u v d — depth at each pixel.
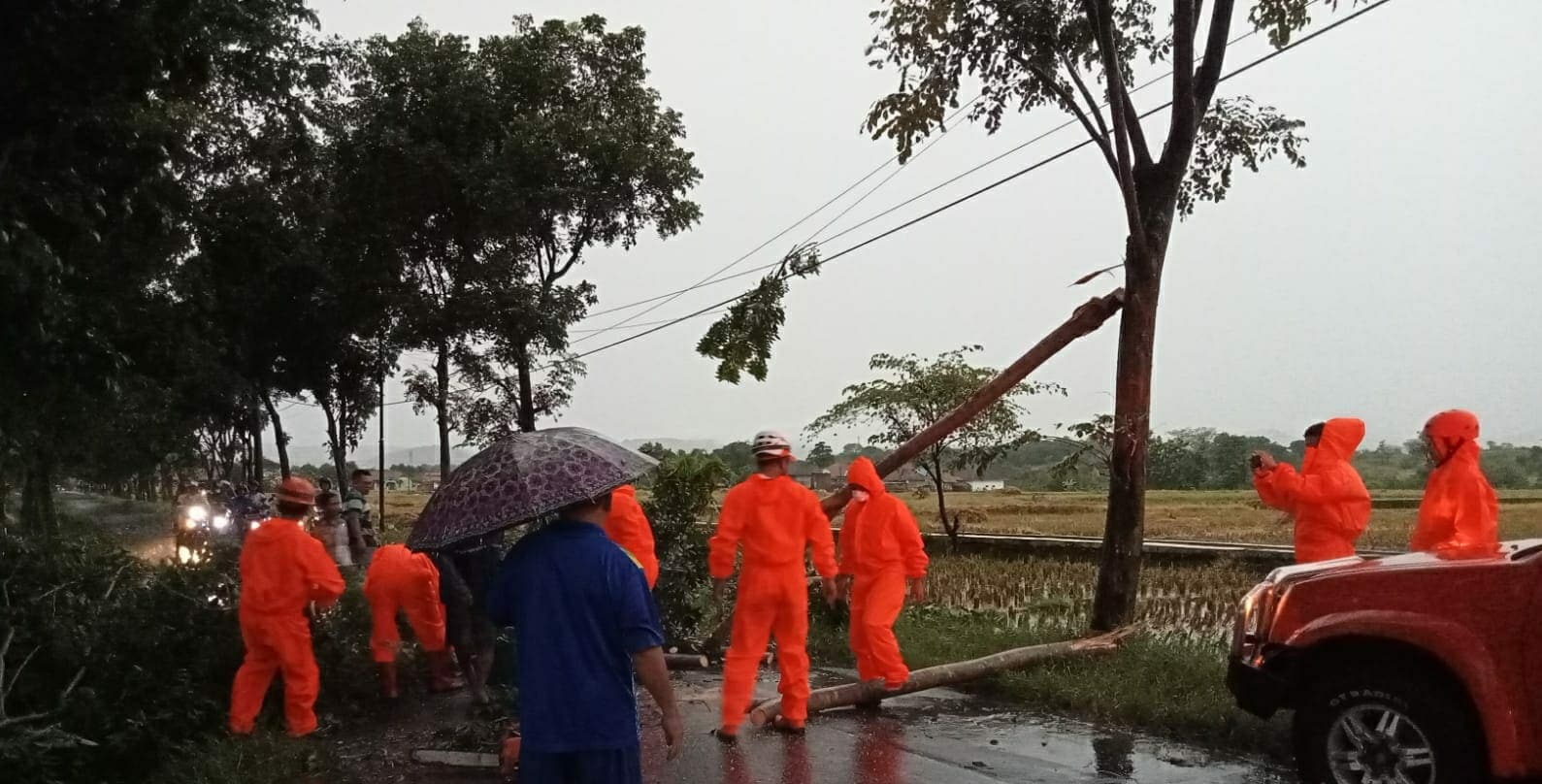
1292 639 4.99
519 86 20.80
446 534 3.64
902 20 9.18
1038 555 17.91
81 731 5.86
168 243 9.27
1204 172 10.23
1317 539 7.21
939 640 9.15
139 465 22.98
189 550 14.09
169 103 10.35
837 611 10.42
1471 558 4.81
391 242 20.95
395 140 19.28
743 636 6.66
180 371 10.26
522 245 21.19
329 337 24.06
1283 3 9.09
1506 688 4.36
